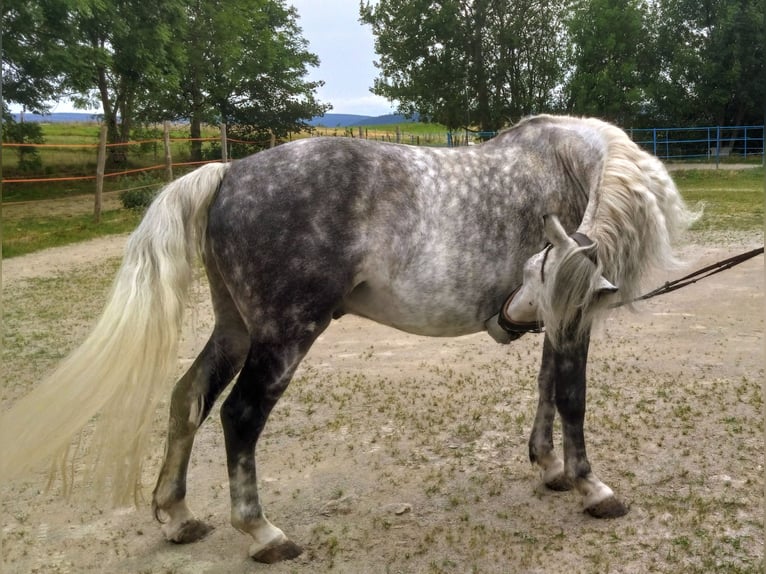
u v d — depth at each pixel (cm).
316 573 299
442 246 310
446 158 324
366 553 314
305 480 392
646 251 324
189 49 3083
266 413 299
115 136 2783
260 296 295
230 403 297
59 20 2205
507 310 319
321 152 304
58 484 387
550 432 375
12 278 984
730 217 1362
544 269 300
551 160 338
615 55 3259
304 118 3528
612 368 571
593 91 3152
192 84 3225
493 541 321
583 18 3222
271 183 297
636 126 3491
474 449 428
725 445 415
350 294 319
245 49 3347
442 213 311
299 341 296
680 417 459
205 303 839
